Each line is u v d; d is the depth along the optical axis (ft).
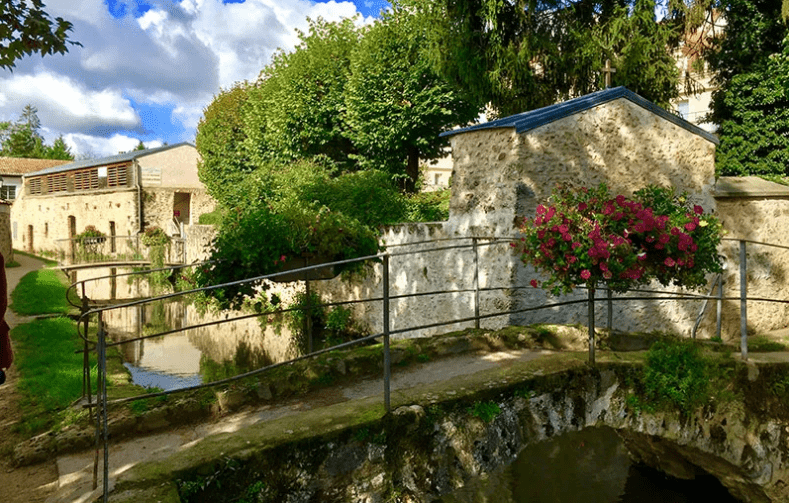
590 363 14.25
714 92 41.01
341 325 34.94
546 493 16.74
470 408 12.32
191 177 84.69
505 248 19.69
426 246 25.53
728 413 14.78
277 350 29.99
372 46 45.70
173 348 30.83
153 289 59.62
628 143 20.52
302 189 39.63
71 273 65.41
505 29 40.55
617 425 14.23
